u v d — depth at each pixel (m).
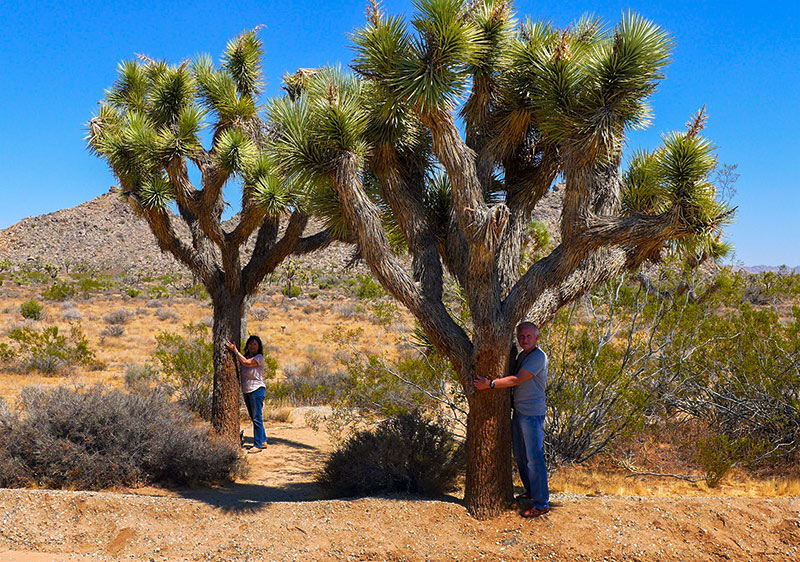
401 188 5.46
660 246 5.41
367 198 5.07
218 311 8.61
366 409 8.66
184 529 4.78
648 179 5.61
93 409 6.56
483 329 4.88
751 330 7.88
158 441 6.58
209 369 11.47
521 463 5.27
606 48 4.61
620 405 7.35
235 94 8.37
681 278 8.52
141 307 41.97
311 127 5.07
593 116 4.48
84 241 119.88
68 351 17.66
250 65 8.85
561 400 7.15
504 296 5.32
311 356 21.62
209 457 6.76
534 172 5.64
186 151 7.42
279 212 7.26
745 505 5.05
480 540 4.69
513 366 5.32
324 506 5.11
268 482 7.05
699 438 7.69
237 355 8.57
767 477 6.90
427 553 4.52
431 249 5.39
